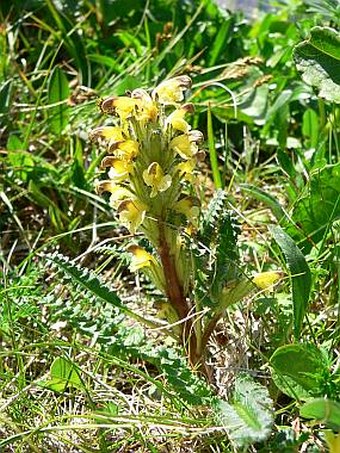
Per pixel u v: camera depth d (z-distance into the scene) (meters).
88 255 0.56
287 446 0.37
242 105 0.66
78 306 0.42
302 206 0.50
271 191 0.60
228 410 0.38
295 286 0.41
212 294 0.42
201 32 0.72
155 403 0.43
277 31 0.78
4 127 0.62
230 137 0.66
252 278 0.42
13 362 0.46
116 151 0.41
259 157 0.65
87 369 0.45
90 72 0.68
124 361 0.43
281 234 0.42
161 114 0.41
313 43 0.50
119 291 0.52
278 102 0.64
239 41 0.73
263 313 0.44
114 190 0.42
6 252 0.56
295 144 0.64
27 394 0.43
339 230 0.49
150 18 0.77
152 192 0.40
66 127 0.63
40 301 0.43
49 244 0.52
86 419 0.42
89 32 0.76
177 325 0.43
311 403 0.34
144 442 0.39
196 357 0.43
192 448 0.40
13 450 0.41
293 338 0.44
